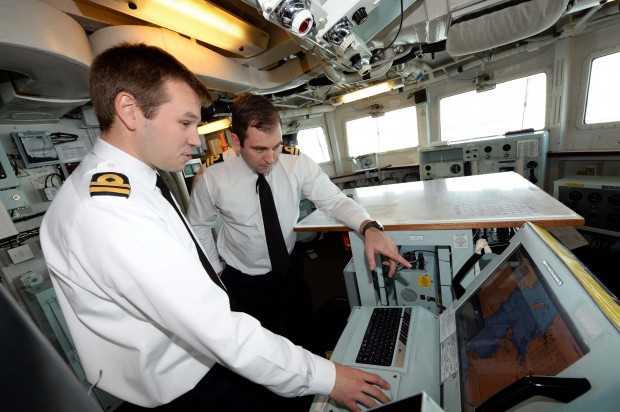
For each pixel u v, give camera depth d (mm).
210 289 568
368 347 938
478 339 758
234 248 1485
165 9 1212
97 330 640
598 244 2598
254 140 1112
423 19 1477
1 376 188
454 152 3861
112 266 521
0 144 1874
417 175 4812
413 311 1083
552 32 2945
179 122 634
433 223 1123
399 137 4934
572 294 511
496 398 497
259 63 2158
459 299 994
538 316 593
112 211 535
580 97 3064
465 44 1644
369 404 677
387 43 1756
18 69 1213
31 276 1957
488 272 901
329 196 1441
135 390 705
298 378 630
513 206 1159
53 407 191
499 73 3631
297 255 1620
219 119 3502
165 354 696
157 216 617
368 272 1329
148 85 577
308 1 775
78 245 547
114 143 660
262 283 1461
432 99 4367
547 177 3439
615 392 378
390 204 1552
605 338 410
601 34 2789
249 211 1343
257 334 611
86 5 1360
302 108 4746
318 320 1973
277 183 1414
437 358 875
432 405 419
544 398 469
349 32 998
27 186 2090
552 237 752
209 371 814
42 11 1092
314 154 5582
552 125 3285
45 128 2217
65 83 1497
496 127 3910
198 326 528
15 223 2008
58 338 1826
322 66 1996
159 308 529
